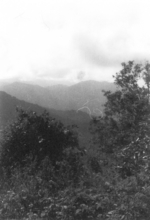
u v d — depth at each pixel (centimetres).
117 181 809
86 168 1040
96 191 736
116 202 654
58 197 705
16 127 1273
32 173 923
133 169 1385
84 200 667
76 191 707
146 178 773
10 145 1226
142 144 1475
